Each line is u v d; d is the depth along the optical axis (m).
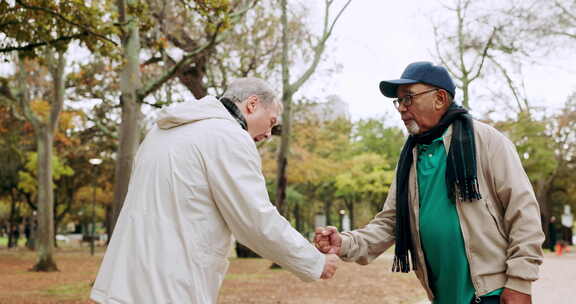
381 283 12.36
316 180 31.55
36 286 11.88
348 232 3.09
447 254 2.62
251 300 9.20
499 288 2.50
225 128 2.34
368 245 3.05
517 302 2.41
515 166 2.55
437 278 2.73
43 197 16.75
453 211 2.61
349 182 43.12
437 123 2.77
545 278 12.67
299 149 27.25
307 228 61.97
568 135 34.72
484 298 2.51
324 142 29.48
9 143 28.23
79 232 79.38
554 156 32.91
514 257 2.44
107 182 35.69
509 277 2.44
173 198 2.24
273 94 2.65
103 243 48.88
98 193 40.50
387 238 3.09
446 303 2.68
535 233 2.44
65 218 56.16
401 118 2.84
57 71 16.56
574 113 34.22
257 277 13.84
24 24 7.80
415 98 2.76
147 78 18.39
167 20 14.36
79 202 47.62
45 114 22.81
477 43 23.53
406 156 2.85
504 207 2.59
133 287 2.15
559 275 13.52
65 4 7.66
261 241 2.29
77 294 10.33
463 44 23.70
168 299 2.12
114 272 2.19
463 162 2.56
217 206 2.30
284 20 17.72
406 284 12.14
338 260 2.47
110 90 19.09
